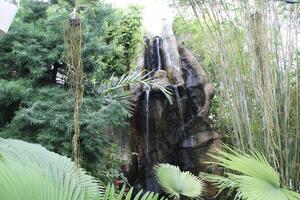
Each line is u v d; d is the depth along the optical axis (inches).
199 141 203.3
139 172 213.6
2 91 135.4
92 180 50.7
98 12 154.5
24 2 156.6
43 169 44.0
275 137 93.7
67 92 140.2
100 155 145.7
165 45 240.4
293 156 95.3
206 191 159.8
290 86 99.3
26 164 44.0
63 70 148.6
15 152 47.4
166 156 213.9
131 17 234.2
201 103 213.9
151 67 236.7
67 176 44.3
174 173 117.1
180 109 214.4
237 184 63.4
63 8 143.8
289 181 93.5
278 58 97.8
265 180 59.6
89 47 147.1
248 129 100.0
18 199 34.7
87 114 137.2
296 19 100.8
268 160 91.6
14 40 146.6
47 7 156.9
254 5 95.4
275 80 97.3
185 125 211.9
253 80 94.1
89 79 153.9
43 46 145.6
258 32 76.2
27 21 157.8
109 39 217.2
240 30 103.2
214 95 211.6
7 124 137.6
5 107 142.7
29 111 131.0
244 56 101.8
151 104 213.6
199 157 200.8
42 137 128.5
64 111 134.0
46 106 134.6
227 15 103.0
